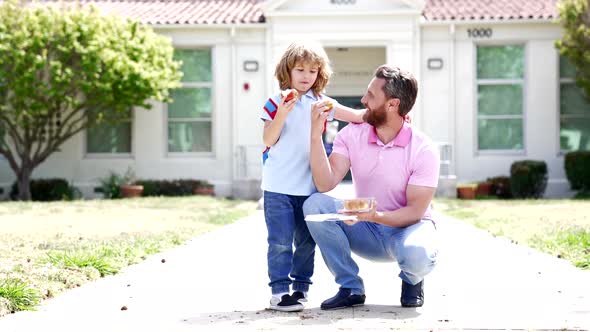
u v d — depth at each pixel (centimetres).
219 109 1933
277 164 473
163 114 1939
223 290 561
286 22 1886
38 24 1684
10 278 550
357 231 480
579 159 1761
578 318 439
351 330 409
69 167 1920
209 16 1933
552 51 1892
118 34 1758
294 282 492
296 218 484
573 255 724
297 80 472
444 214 1327
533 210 1266
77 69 1734
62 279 585
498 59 1917
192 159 1936
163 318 454
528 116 1898
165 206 1475
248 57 1923
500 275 621
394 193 479
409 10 1850
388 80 462
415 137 475
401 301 485
